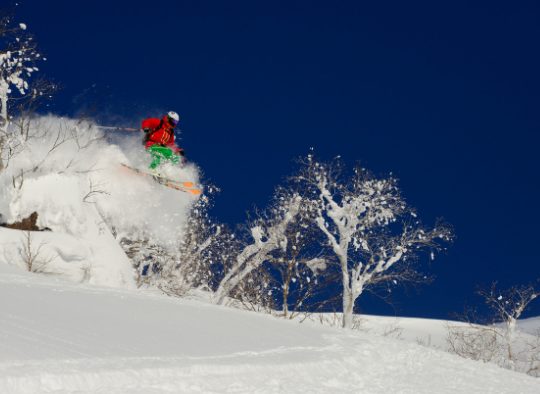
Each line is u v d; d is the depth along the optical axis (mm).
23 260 48219
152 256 67625
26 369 15953
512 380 29031
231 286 67750
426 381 25594
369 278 67938
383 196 68875
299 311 69000
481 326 68438
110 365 17828
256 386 19453
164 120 46531
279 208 70500
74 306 26109
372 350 29359
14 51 49094
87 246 52719
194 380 18516
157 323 26031
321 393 20328
